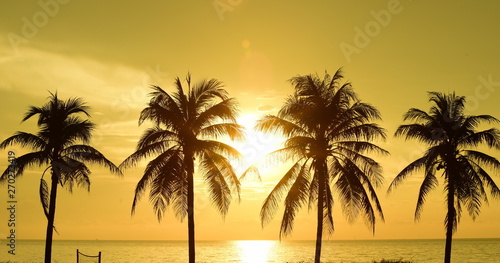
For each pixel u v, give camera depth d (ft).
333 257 467.11
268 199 110.42
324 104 106.63
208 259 464.24
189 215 107.96
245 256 546.67
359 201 107.14
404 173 115.44
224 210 108.68
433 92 117.19
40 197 116.26
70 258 421.18
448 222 114.52
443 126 114.52
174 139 109.50
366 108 105.91
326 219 114.01
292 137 106.73
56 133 117.91
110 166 118.11
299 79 109.60
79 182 119.34
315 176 111.96
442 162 114.93
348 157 109.70
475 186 111.55
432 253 518.37
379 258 420.77
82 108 120.98
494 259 377.71
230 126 108.78
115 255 508.53
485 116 112.27
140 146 106.93
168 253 584.81
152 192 105.70
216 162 107.76
